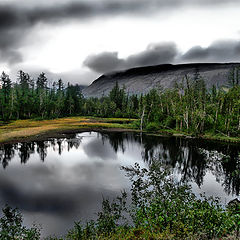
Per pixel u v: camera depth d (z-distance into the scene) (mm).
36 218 12625
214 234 7727
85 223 12000
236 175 21594
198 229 7684
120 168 24109
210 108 62125
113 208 13375
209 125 55562
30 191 17234
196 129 53031
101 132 59656
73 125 69062
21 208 14102
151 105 73312
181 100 70375
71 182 19344
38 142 41125
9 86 100812
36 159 28766
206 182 19438
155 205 9672
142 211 10305
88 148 37031
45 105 93688
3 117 76500
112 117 114438
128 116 113188
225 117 54469
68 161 27703
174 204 9461
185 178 20297
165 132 59938
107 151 34594
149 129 64562
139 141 44906
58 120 85000
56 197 15883
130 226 10500
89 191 17094
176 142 43531
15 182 19453
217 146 38531
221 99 61750
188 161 27312
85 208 14016
